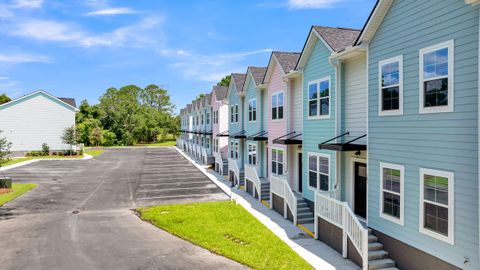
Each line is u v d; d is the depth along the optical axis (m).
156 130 78.56
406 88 9.45
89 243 11.86
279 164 18.84
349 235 10.27
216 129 34.50
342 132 13.10
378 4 10.05
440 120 8.34
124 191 21.55
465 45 7.71
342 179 13.20
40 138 45.62
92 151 54.53
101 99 76.38
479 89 7.32
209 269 9.66
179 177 27.23
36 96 45.31
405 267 9.44
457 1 7.91
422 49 8.91
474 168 7.49
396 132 9.82
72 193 20.89
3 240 12.16
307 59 15.51
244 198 19.16
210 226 13.66
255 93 22.94
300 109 17.03
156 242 11.97
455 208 7.93
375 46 10.74
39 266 9.88
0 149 25.88
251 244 11.59
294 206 14.01
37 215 15.70
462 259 7.73
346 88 13.08
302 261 10.13
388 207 10.20
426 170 8.74
